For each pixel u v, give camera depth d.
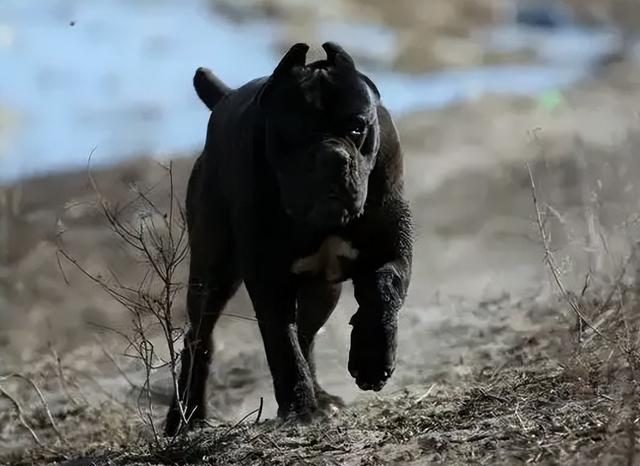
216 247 15.84
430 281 26.14
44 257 27.88
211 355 16.36
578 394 13.84
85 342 23.67
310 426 14.05
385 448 12.85
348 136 13.34
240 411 18.28
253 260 14.29
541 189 28.09
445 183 34.84
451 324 21.72
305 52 13.61
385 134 14.17
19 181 36.22
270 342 14.23
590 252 19.77
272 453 13.22
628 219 20.02
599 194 22.97
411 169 36.81
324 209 13.17
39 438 18.28
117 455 14.59
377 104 13.91
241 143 14.40
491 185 33.78
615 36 67.56
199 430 14.69
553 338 18.33
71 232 27.98
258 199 14.14
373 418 14.76
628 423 11.66
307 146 13.33
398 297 14.10
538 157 34.81
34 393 20.39
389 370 13.85
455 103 48.03
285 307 14.39
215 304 16.16
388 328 13.83
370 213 14.07
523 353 18.00
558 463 11.43
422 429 13.61
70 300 25.98
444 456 12.16
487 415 13.74
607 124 39.72
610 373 13.79
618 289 17.38
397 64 61.03
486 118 43.66
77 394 20.16
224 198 15.44
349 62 13.64
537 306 21.31
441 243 29.55
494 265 26.98
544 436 12.36
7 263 28.61
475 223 31.02
